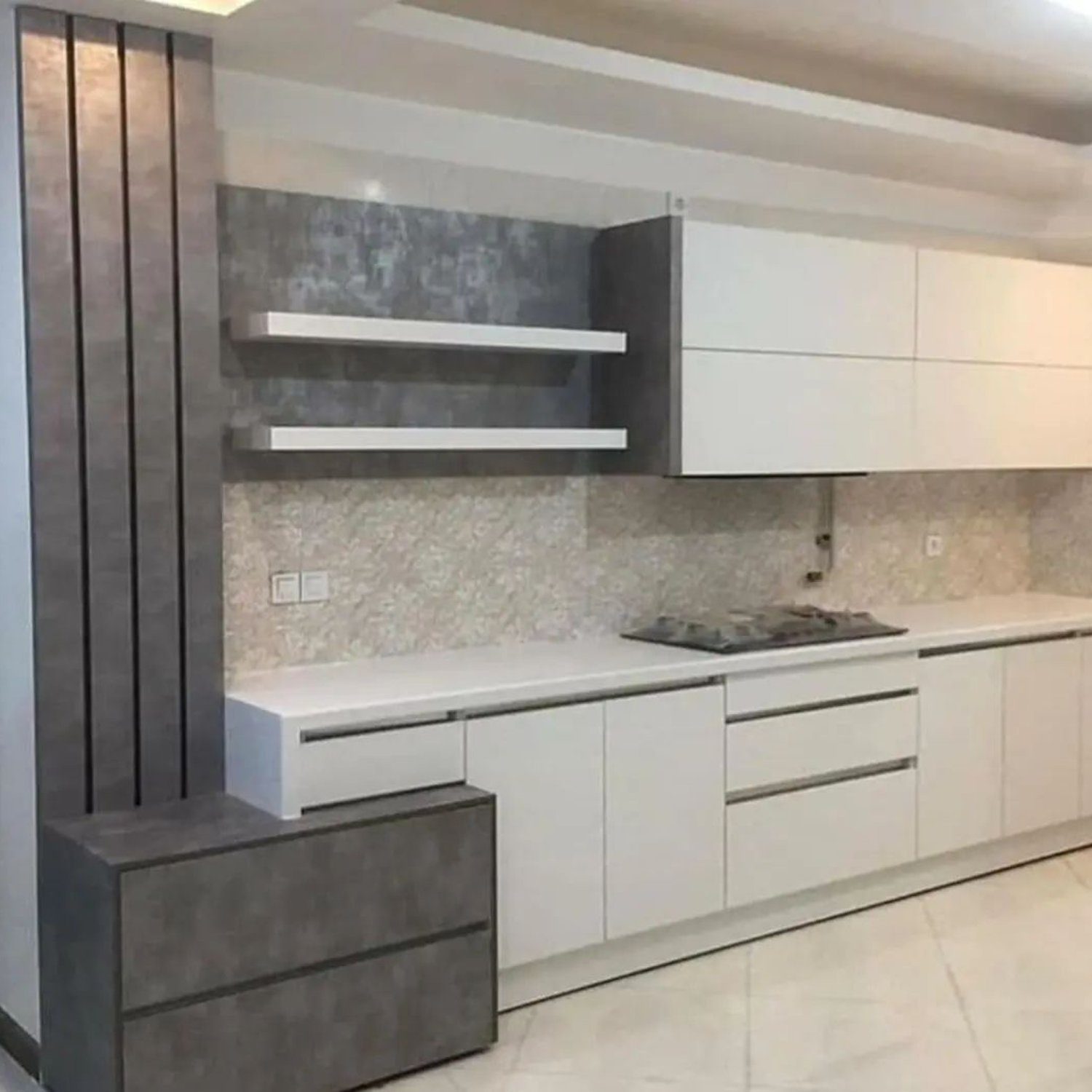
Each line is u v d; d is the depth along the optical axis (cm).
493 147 418
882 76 463
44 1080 329
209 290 341
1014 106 507
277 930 313
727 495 486
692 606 478
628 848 391
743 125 433
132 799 336
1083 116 523
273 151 374
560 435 405
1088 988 387
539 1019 368
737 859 416
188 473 340
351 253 390
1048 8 363
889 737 455
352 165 389
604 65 375
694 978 397
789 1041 353
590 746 382
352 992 325
